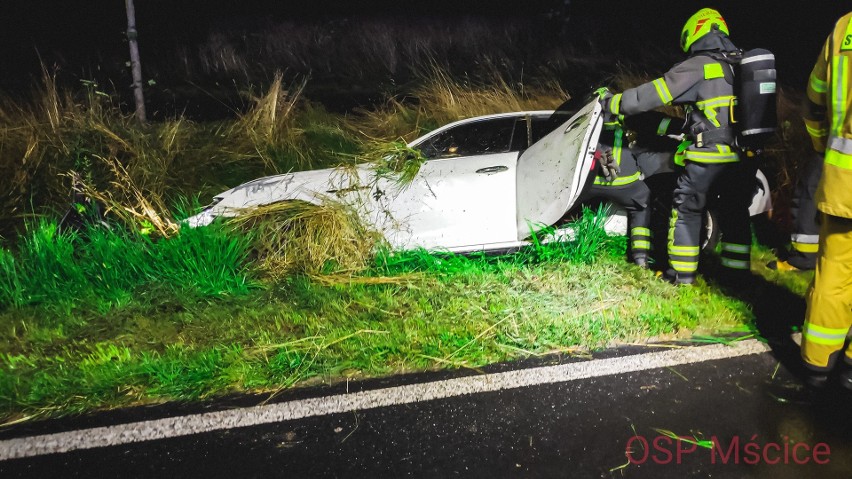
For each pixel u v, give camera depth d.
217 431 3.14
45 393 3.40
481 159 5.13
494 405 3.29
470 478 2.79
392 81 10.45
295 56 11.94
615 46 13.06
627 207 4.84
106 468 2.90
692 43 4.21
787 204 5.91
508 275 4.66
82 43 11.55
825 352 3.26
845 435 3.03
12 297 4.47
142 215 5.02
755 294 4.41
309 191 5.07
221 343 3.92
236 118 7.71
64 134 6.35
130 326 4.13
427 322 4.07
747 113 3.95
